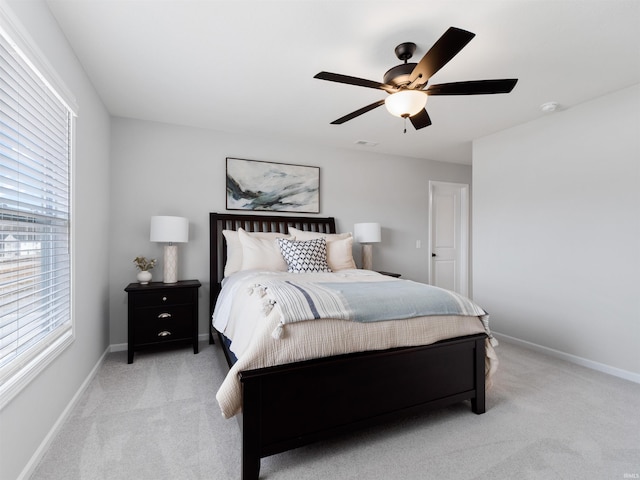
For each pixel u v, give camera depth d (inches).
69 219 78.7
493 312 147.5
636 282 102.2
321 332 64.9
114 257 126.5
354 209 173.3
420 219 192.4
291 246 123.3
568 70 93.0
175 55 86.0
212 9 68.9
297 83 101.5
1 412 49.7
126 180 128.7
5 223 53.4
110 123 126.0
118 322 127.0
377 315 70.7
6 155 53.0
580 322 116.2
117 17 71.1
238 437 71.0
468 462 63.7
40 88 63.7
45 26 65.7
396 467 62.4
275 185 153.9
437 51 60.8
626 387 97.3
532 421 78.4
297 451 67.1
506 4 67.0
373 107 82.9
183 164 137.6
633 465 62.6
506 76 95.9
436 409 79.0
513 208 139.2
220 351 126.7
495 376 105.2
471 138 154.6
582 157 115.6
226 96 110.6
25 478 56.6
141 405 84.2
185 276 137.6
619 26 73.8
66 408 77.0
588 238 114.1
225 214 143.6
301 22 73.0
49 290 69.4
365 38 78.7
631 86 102.8
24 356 56.9
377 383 70.1
